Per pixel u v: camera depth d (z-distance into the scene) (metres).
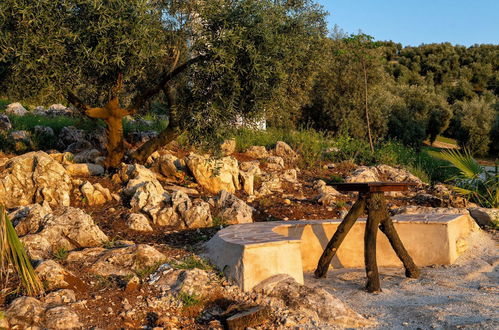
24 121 11.80
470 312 4.81
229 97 7.70
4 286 4.48
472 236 7.93
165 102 10.20
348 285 5.95
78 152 10.09
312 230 6.84
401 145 15.88
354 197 9.97
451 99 60.97
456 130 46.78
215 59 7.46
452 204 9.98
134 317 4.37
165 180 9.08
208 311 4.65
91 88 8.22
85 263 5.29
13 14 6.84
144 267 5.30
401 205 9.87
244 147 11.95
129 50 7.19
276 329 4.36
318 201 9.19
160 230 7.04
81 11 7.12
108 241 6.14
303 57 8.58
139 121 12.54
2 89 7.79
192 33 8.09
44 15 6.92
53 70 7.12
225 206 7.96
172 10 8.11
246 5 7.38
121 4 6.99
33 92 7.50
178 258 5.63
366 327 4.50
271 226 6.50
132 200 7.62
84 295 4.61
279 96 7.97
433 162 15.07
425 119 40.66
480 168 10.81
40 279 4.59
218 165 8.95
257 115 7.98
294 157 12.15
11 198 7.41
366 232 5.84
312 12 8.23
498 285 5.86
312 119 23.25
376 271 5.70
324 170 11.84
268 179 9.97
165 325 4.27
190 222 7.23
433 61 70.00
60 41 7.00
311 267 6.76
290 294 4.84
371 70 22.34
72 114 13.30
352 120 22.22
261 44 7.52
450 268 6.69
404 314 4.85
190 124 7.98
